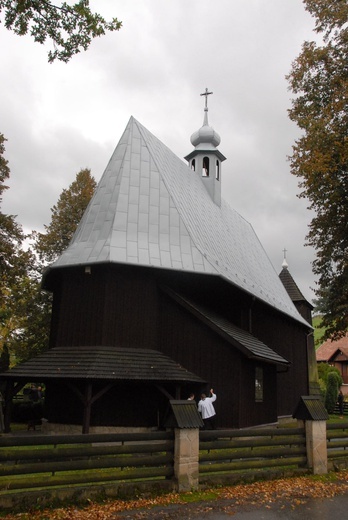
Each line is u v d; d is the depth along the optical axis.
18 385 15.66
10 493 7.21
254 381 17.86
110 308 16.31
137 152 20.27
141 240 17.50
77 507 7.46
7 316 21.25
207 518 7.30
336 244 20.62
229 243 24.75
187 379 15.50
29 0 9.09
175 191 21.02
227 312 20.14
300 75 18.81
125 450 8.28
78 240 17.89
